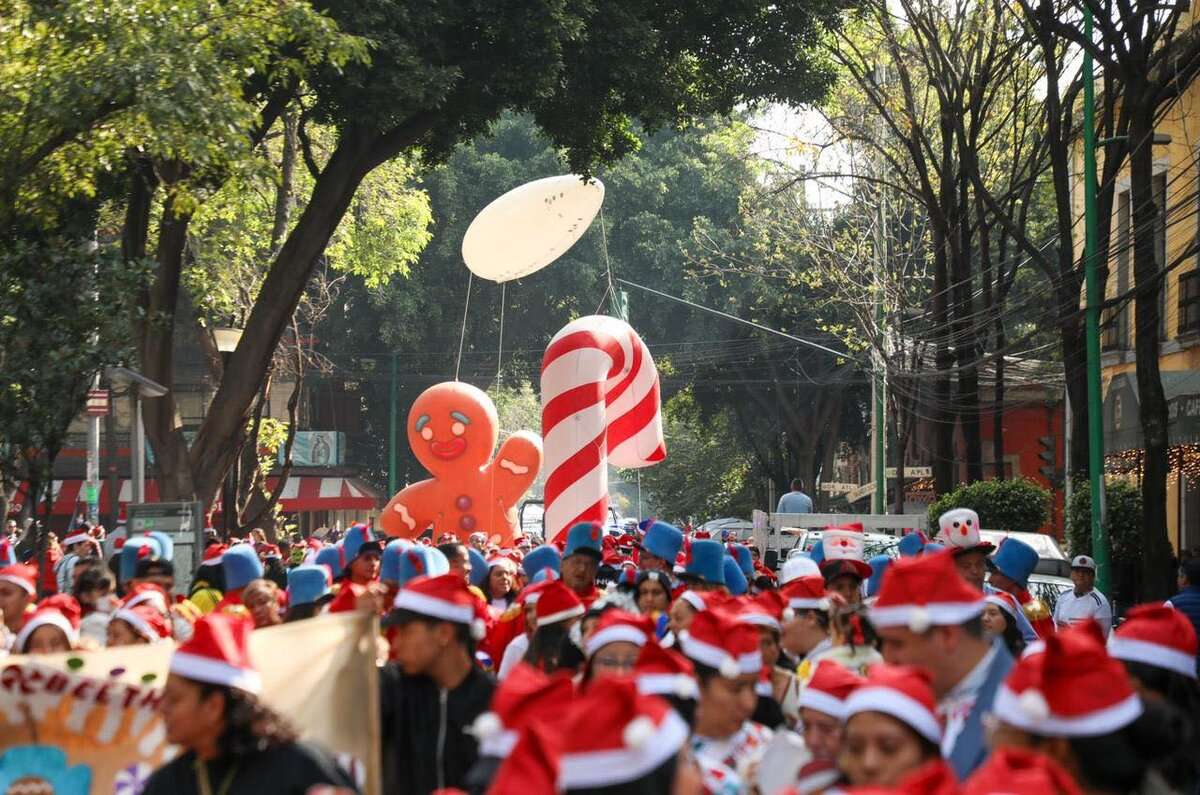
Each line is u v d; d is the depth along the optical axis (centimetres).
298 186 3441
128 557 1404
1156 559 1705
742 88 2542
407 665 636
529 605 924
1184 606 1136
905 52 2836
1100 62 1869
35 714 577
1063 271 2352
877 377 3475
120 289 1684
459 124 2430
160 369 2223
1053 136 2320
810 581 830
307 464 5478
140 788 579
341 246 3684
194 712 462
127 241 2222
